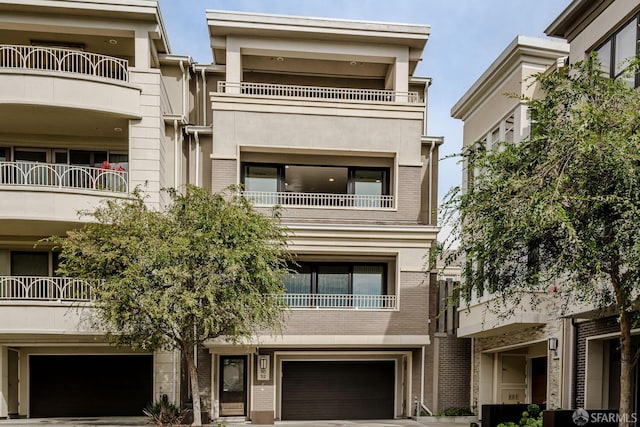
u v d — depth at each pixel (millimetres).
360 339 16438
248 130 17266
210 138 18078
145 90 16188
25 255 16984
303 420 17703
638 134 6461
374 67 19891
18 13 16156
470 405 17922
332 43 18562
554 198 6453
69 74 15086
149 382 17312
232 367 17516
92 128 16859
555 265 7289
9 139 17141
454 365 18203
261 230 12727
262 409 16422
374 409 18188
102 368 17266
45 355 17000
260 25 17906
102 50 17891
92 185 15969
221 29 17891
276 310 13211
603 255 6785
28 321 14445
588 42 11969
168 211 13117
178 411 15250
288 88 18797
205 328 11820
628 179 6484
